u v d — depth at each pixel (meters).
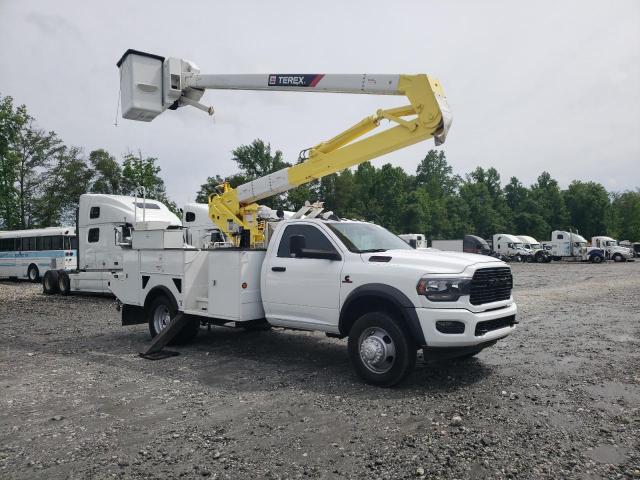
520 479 3.52
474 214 93.00
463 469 3.67
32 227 52.81
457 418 4.68
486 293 5.89
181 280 8.27
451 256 6.14
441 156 123.56
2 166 30.36
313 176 9.53
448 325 5.54
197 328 8.65
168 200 47.34
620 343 8.39
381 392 5.64
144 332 10.17
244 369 6.82
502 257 55.09
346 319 6.38
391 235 7.68
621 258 51.53
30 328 10.81
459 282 5.57
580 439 4.24
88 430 4.53
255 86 9.01
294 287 6.89
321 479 3.54
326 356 7.63
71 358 7.67
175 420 4.78
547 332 9.55
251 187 10.73
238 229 11.21
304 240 6.58
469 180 107.50
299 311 6.88
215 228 19.36
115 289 9.66
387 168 78.19
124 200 17.44
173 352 7.89
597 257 50.03
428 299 5.59
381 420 4.72
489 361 7.14
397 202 77.06
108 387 5.98
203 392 5.73
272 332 9.79
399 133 8.05
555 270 35.47
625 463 3.77
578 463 3.77
